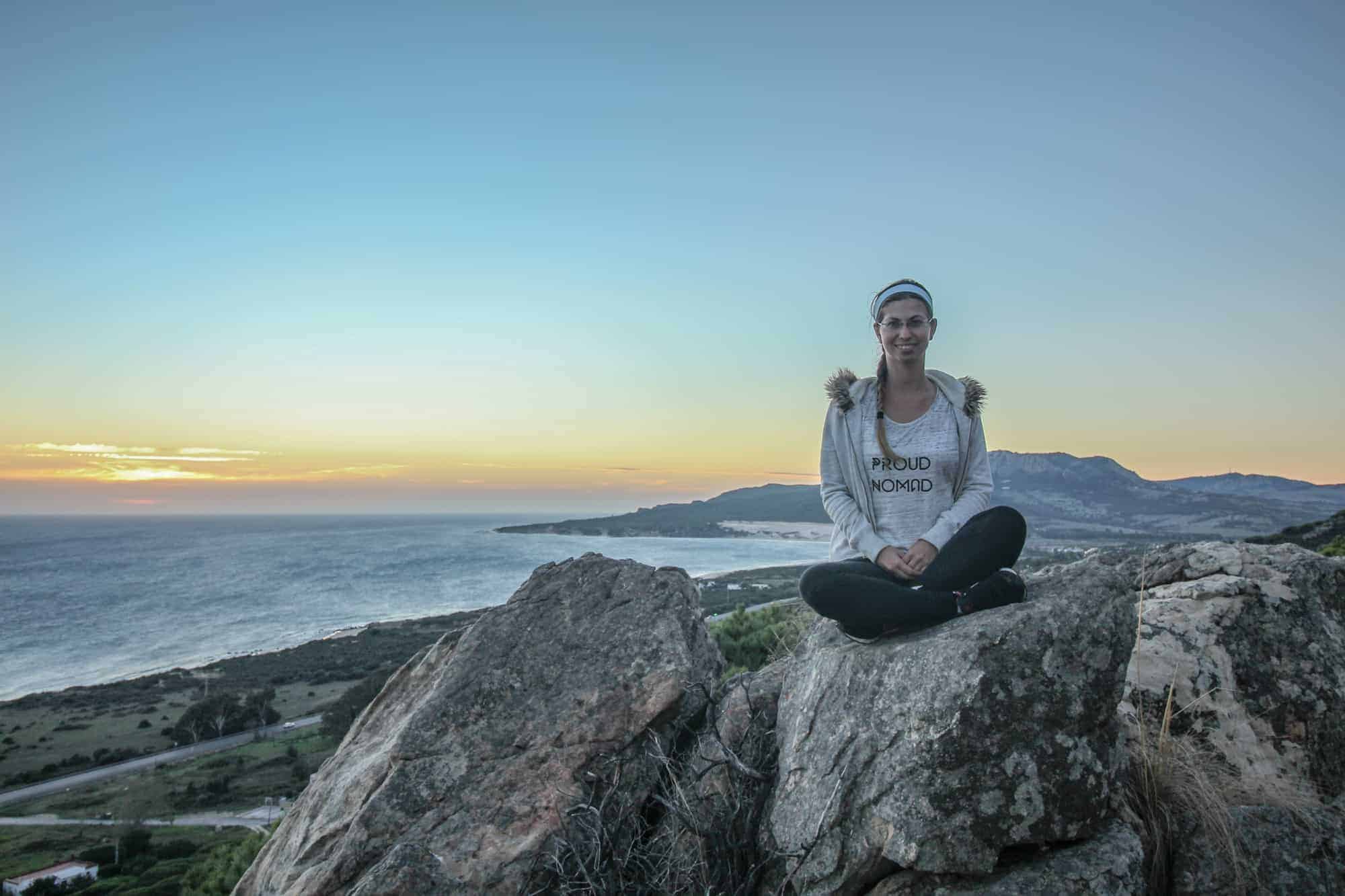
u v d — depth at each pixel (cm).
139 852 3753
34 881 3369
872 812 282
